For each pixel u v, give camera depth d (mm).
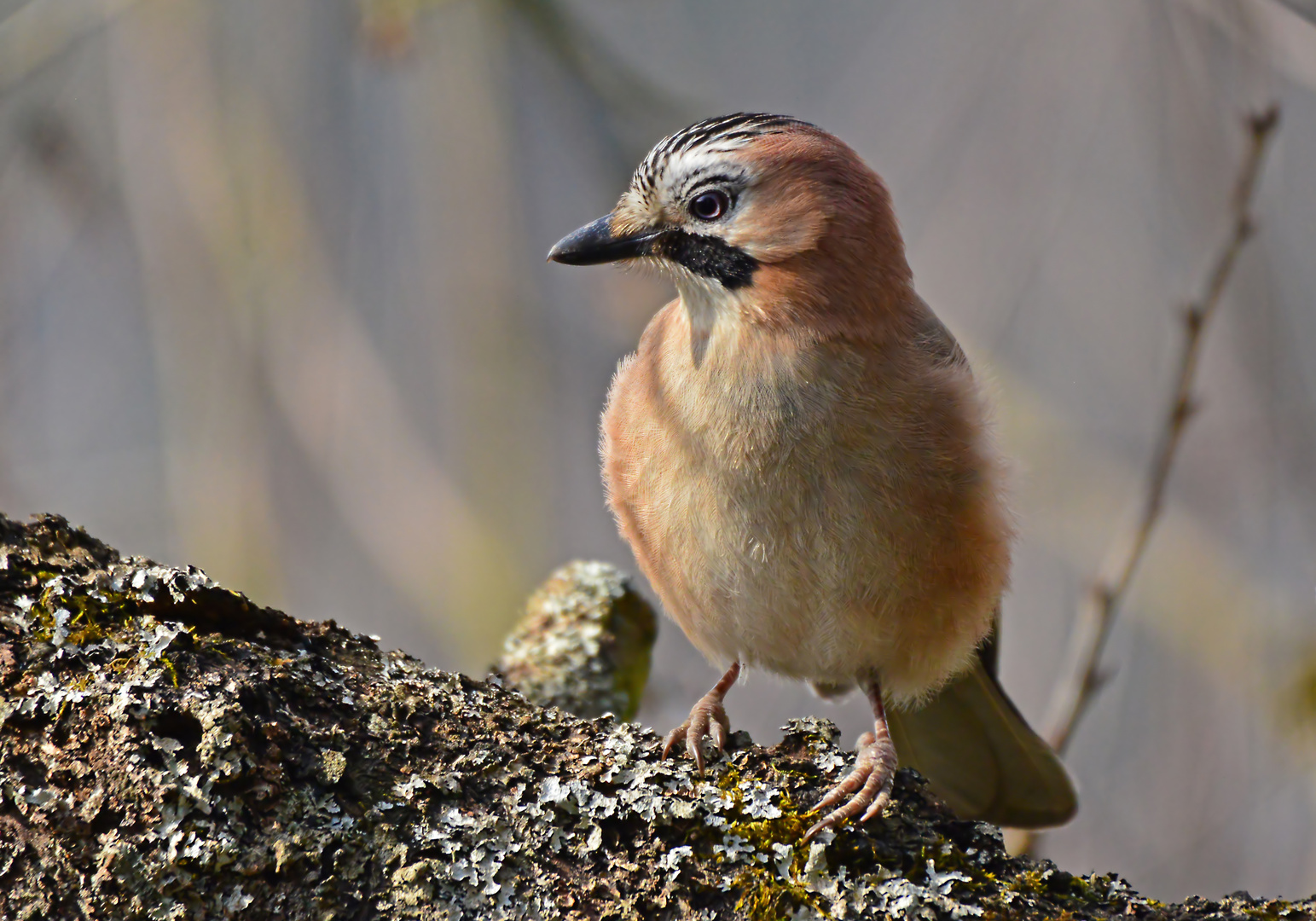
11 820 4238
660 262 6797
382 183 14508
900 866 4758
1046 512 11016
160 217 12016
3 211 12664
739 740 5402
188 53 12156
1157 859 10734
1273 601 10492
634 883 4527
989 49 12109
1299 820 10500
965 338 11156
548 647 7055
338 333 12445
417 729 4734
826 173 6508
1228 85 10633
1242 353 10820
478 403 12461
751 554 6410
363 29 11289
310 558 12406
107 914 4184
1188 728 11148
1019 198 11727
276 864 4293
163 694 4422
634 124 12211
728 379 6363
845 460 6227
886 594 6383
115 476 12945
